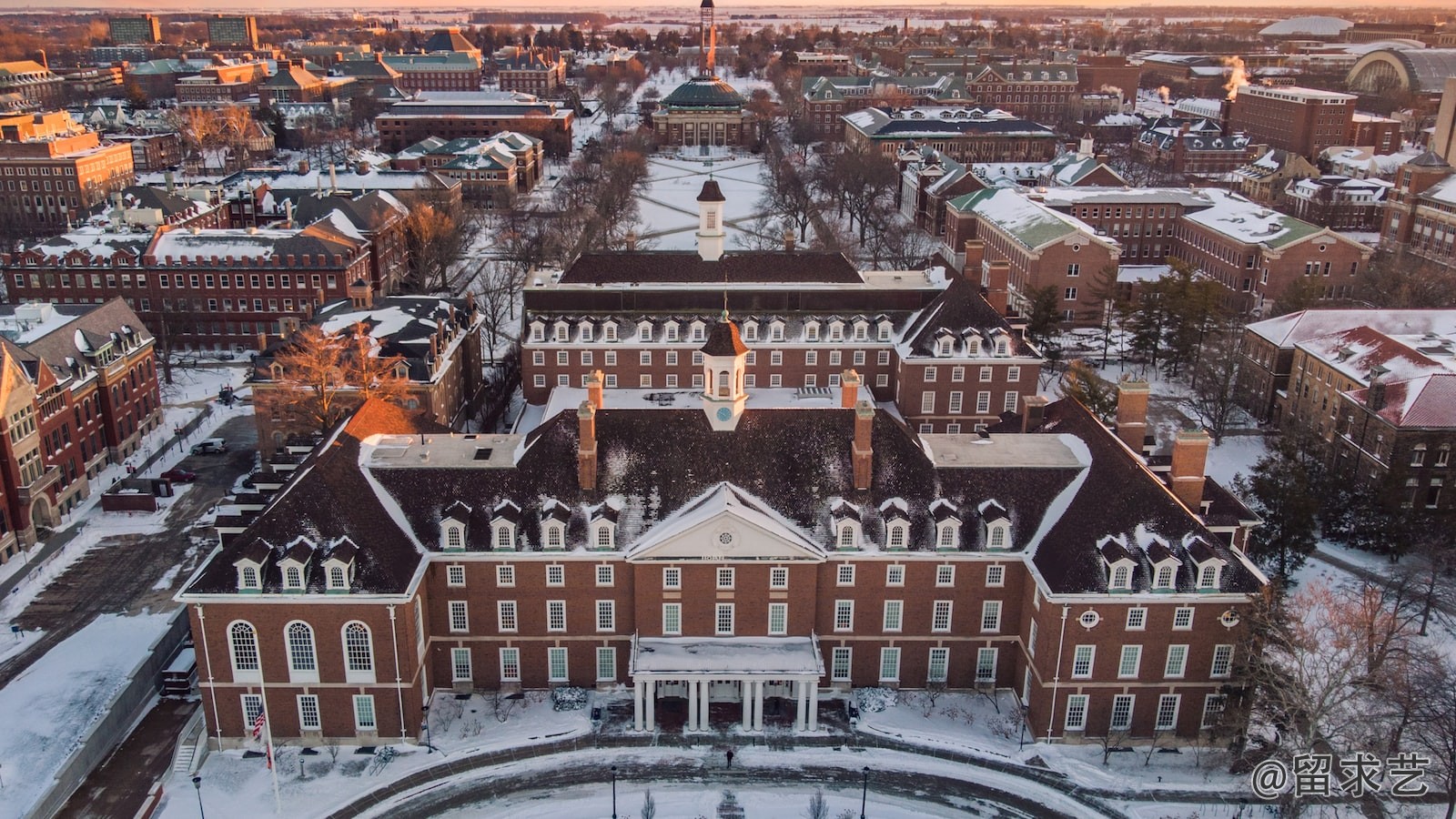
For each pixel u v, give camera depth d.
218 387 154.25
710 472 85.06
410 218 195.25
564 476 84.75
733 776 77.25
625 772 77.56
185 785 75.56
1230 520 85.56
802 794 75.75
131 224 183.75
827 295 136.50
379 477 84.88
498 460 86.44
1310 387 130.25
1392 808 74.25
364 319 131.50
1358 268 183.12
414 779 76.38
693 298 136.00
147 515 116.38
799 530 82.88
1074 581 77.12
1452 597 96.69
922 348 129.38
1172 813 74.19
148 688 86.38
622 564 81.94
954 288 134.12
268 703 78.50
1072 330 179.75
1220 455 130.38
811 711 81.12
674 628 82.75
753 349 134.50
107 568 105.81
